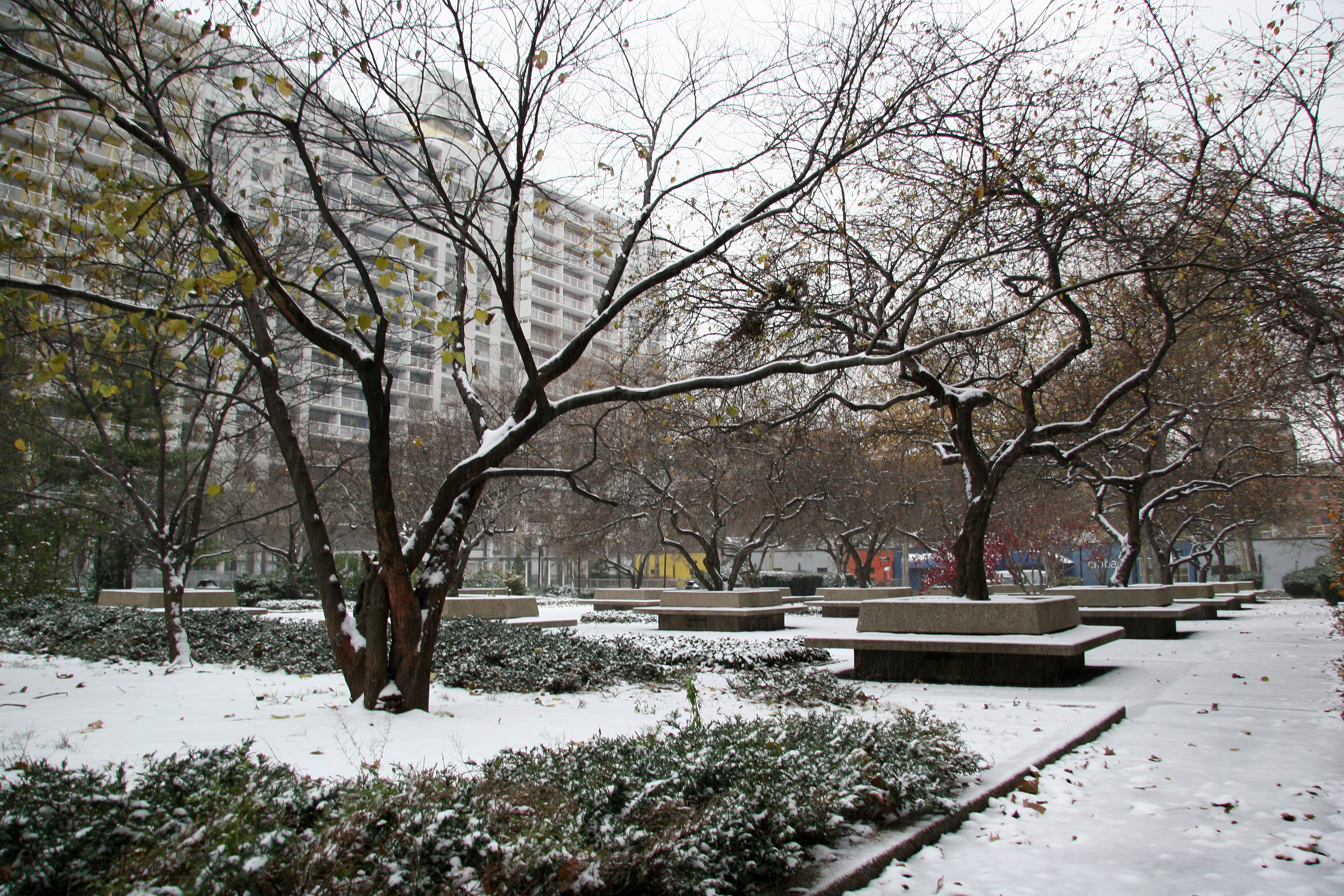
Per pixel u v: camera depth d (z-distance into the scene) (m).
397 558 8.09
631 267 13.62
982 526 13.42
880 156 10.75
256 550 42.03
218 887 2.65
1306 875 4.39
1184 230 11.72
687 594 21.81
